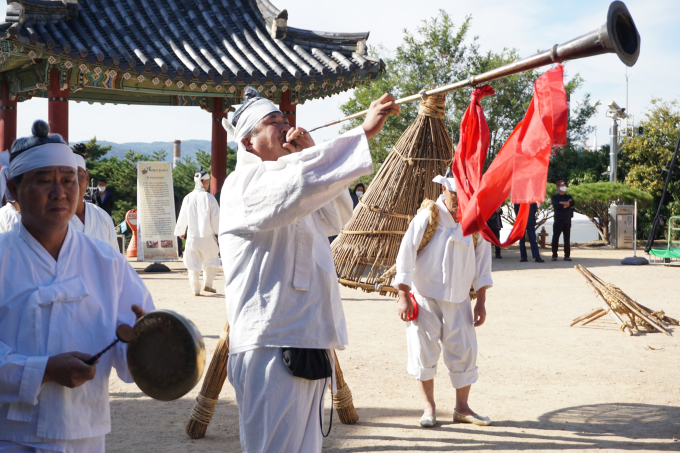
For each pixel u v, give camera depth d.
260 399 2.75
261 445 2.75
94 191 18.34
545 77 2.70
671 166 17.53
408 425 4.74
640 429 4.60
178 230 11.30
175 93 15.95
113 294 2.41
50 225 2.26
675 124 29.33
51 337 2.21
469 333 4.82
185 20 16.20
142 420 4.91
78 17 14.52
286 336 2.75
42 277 2.27
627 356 6.96
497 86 27.69
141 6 16.22
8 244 2.27
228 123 3.24
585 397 5.42
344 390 4.71
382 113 2.63
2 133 15.91
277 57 15.65
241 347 2.79
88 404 2.28
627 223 23.59
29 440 2.16
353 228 5.62
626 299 8.34
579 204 24.19
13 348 2.19
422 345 4.76
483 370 6.34
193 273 11.27
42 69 13.79
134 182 41.47
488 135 3.38
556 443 4.33
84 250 2.40
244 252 2.84
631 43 2.06
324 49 16.06
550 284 13.20
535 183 2.68
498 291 12.18
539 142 2.67
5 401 2.11
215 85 15.09
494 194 3.03
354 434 4.54
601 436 4.46
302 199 2.55
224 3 16.95
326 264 2.90
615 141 26.38
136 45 14.74
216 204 11.28
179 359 2.26
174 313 2.27
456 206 4.75
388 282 5.19
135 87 15.38
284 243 2.82
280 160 2.72
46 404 2.18
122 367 2.42
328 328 2.85
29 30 12.61
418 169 5.55
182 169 42.00
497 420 4.84
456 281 4.70
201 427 4.45
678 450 4.18
